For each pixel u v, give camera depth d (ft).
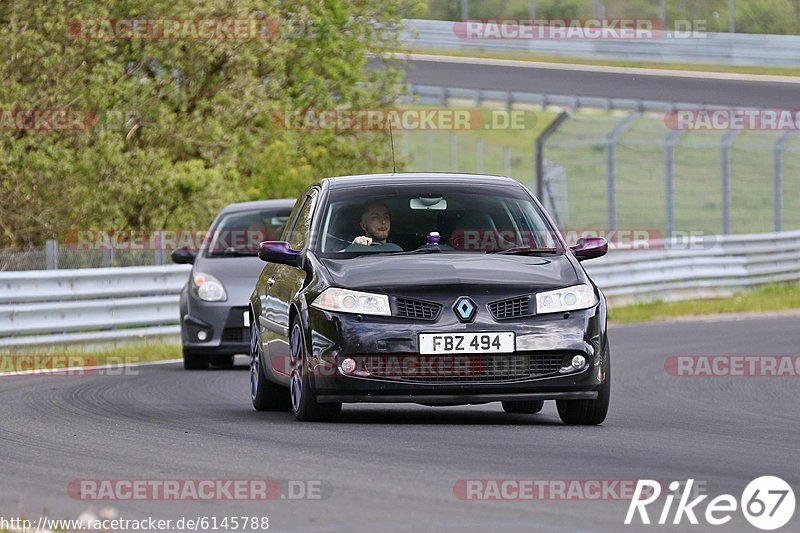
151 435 87.71
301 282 95.40
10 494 65.46
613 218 281.74
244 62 274.57
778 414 106.83
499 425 92.94
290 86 303.07
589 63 543.80
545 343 89.40
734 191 446.19
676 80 492.54
